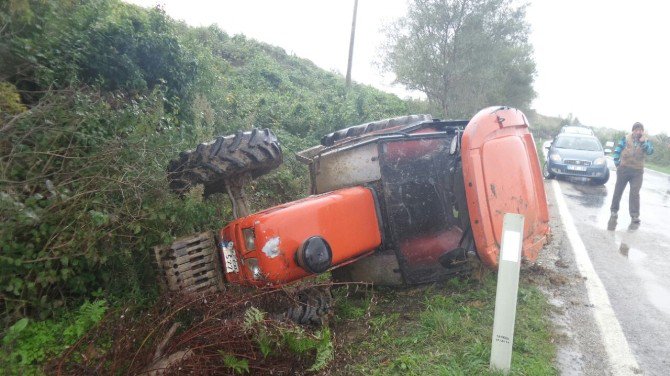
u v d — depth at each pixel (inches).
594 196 439.8
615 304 188.2
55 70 199.9
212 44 623.2
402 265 173.8
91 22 237.5
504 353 126.7
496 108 200.2
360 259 176.7
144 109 209.0
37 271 127.6
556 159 523.8
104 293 147.8
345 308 169.2
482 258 172.6
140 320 124.3
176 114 256.8
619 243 275.4
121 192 150.6
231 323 120.2
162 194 159.2
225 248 142.3
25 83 193.2
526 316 168.7
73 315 136.6
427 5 650.8
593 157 512.1
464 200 184.7
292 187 271.6
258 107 396.2
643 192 479.8
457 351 142.1
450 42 655.8
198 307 129.2
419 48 657.0
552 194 434.3
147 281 155.5
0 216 117.4
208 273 142.1
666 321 175.0
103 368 112.3
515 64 829.8
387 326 160.7
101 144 156.9
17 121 139.6
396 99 766.5
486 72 658.2
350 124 429.7
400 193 173.9
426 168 183.2
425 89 685.3
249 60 642.8
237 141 158.9
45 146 143.3
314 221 142.7
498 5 657.0
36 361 119.4
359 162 178.5
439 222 182.2
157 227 156.2
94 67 222.1
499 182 181.8
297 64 811.4
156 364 110.7
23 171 137.3
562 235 285.9
